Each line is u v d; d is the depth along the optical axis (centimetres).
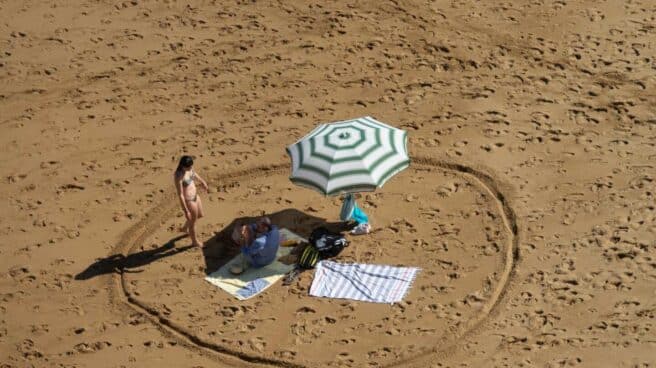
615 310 2523
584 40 3738
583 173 3044
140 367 2461
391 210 2930
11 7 4147
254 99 3509
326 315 2572
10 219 3011
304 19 3969
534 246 2756
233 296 2653
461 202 2952
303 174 2688
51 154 3294
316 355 2456
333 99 3484
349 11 4003
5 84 3675
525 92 3469
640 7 3931
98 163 3238
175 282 2716
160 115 3456
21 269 2805
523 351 2425
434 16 3938
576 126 3275
